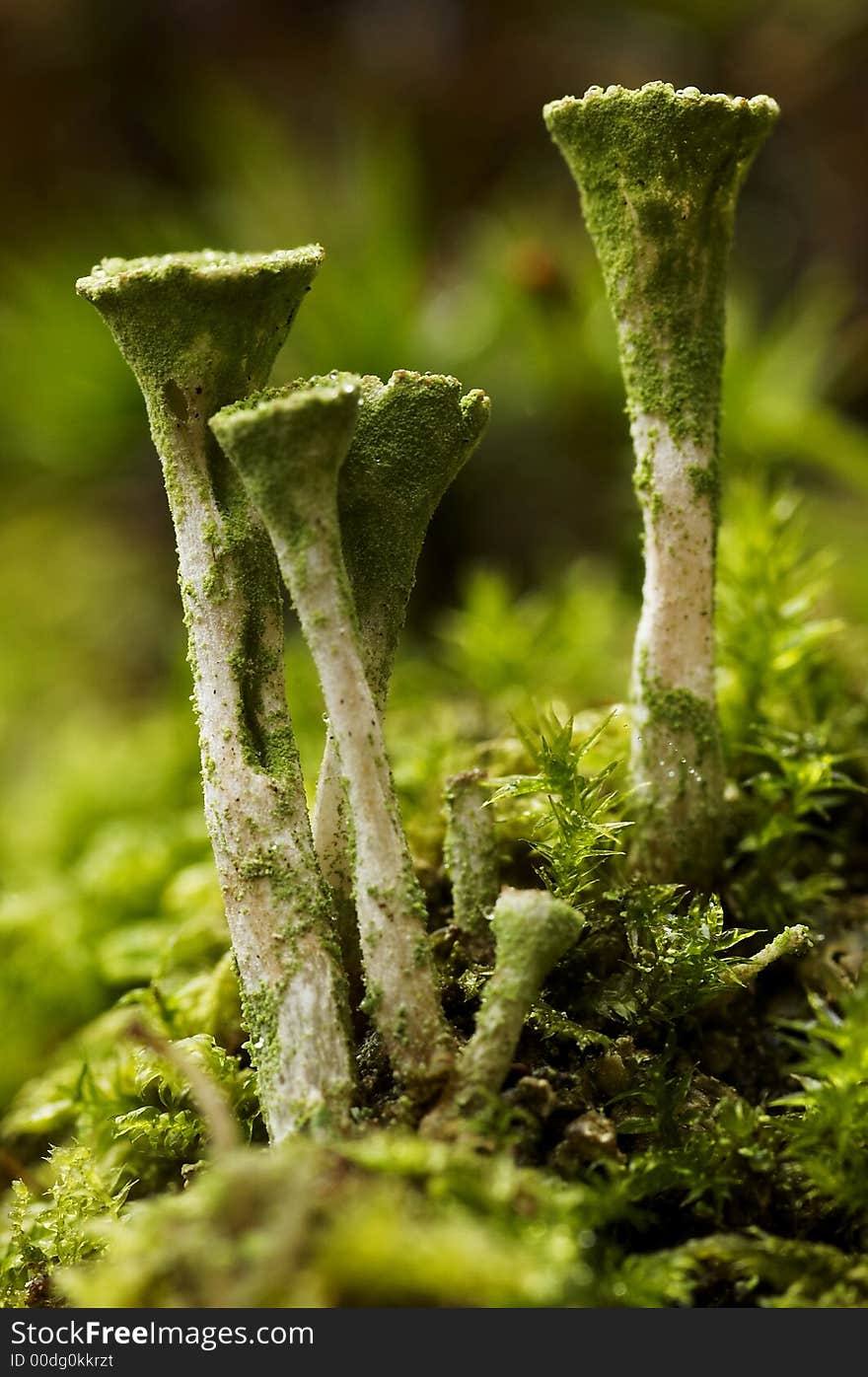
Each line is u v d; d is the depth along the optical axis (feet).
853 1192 0.31
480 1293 0.29
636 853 0.34
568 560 0.63
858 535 0.56
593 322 0.63
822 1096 0.31
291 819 0.31
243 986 0.31
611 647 0.50
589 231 0.33
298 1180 0.29
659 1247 0.31
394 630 0.32
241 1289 0.29
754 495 0.40
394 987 0.31
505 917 0.30
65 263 0.75
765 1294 0.31
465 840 0.33
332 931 0.31
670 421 0.33
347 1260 0.29
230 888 0.31
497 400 0.64
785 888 0.35
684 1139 0.32
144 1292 0.29
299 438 0.30
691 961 0.32
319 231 0.73
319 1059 0.31
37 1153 0.36
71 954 0.40
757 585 0.38
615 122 0.32
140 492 0.80
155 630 0.79
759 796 0.36
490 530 0.64
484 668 0.42
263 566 0.32
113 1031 0.37
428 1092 0.31
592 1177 0.31
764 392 0.61
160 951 0.38
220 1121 0.30
